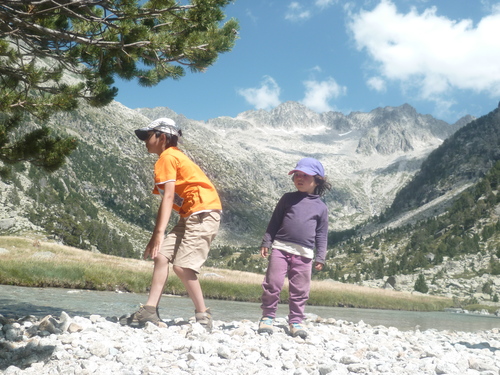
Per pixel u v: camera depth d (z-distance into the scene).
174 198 5.62
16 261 20.52
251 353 4.25
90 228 190.88
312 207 5.86
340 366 3.90
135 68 7.69
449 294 118.94
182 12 6.76
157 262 5.57
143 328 5.35
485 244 171.25
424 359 4.66
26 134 7.91
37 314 7.61
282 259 5.79
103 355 3.90
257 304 22.84
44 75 7.80
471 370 3.99
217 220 5.57
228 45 6.95
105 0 6.02
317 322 9.24
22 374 3.38
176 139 5.80
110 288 20.73
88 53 7.55
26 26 6.05
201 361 3.74
